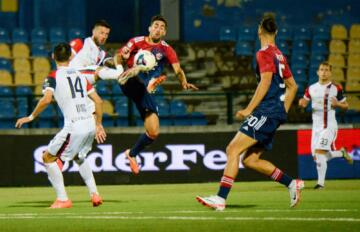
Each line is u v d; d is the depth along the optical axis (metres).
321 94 32.44
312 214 20.34
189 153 36.69
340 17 58.69
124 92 26.84
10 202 27.00
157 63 27.03
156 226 18.17
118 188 34.19
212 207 21.02
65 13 57.59
